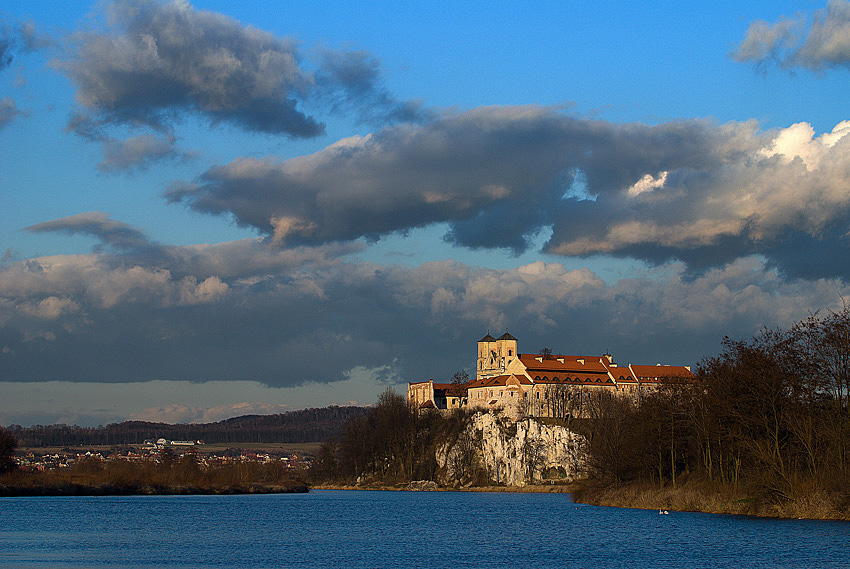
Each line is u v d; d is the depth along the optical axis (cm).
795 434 17562
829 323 18000
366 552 14788
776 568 11419
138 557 13900
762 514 17788
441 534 18250
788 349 18388
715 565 12050
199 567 12719
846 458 16925
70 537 17138
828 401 17938
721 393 19162
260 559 13788
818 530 14925
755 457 17738
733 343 19838
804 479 17288
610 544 14988
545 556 13788
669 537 15375
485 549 15075
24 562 13075
